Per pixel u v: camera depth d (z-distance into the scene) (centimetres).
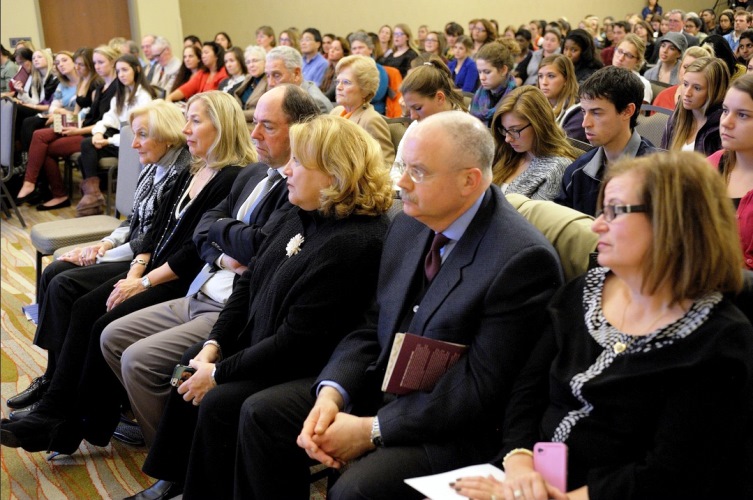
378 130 360
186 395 190
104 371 237
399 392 153
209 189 257
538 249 147
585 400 127
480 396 146
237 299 210
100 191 559
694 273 117
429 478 133
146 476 230
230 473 182
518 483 124
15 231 518
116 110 561
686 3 1357
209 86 720
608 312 132
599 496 120
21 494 219
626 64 506
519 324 145
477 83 746
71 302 264
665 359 118
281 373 183
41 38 919
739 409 115
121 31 970
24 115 669
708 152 276
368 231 183
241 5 1123
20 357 312
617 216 123
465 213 158
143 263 269
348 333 183
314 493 215
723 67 283
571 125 331
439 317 154
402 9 1205
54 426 234
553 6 1299
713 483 118
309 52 729
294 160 188
